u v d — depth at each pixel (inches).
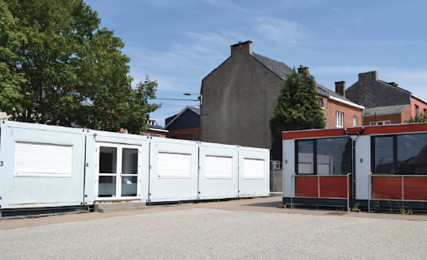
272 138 1333.7
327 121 1494.8
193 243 314.3
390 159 541.3
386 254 268.8
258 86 1486.2
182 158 720.3
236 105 1546.5
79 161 573.9
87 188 580.4
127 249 293.7
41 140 534.6
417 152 522.6
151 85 1196.5
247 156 869.8
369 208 542.3
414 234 349.7
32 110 932.0
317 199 592.7
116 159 621.0
